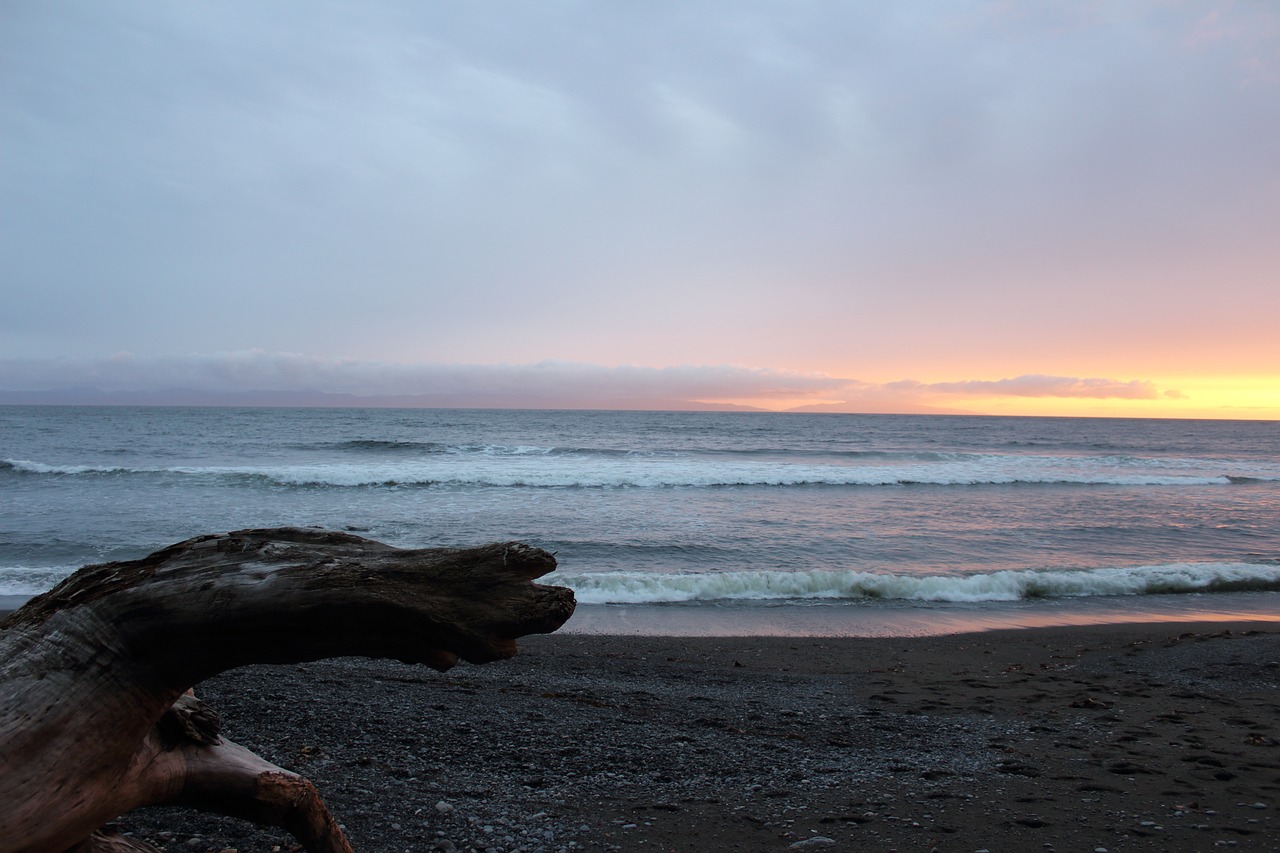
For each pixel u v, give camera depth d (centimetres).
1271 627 1133
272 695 660
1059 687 802
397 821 404
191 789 270
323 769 477
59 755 212
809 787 486
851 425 9800
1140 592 1388
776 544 1722
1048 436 7625
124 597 225
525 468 3022
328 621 226
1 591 1197
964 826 420
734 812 440
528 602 226
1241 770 519
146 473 2603
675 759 542
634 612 1195
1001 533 1925
